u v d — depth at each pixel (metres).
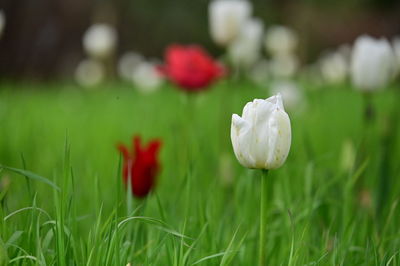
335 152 5.09
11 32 16.80
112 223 2.27
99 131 6.52
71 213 2.52
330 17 22.75
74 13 18.41
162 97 10.59
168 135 5.86
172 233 2.19
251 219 3.13
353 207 3.27
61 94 11.49
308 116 7.09
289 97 6.97
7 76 16.56
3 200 2.45
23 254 2.22
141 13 19.73
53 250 2.33
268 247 2.76
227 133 4.75
